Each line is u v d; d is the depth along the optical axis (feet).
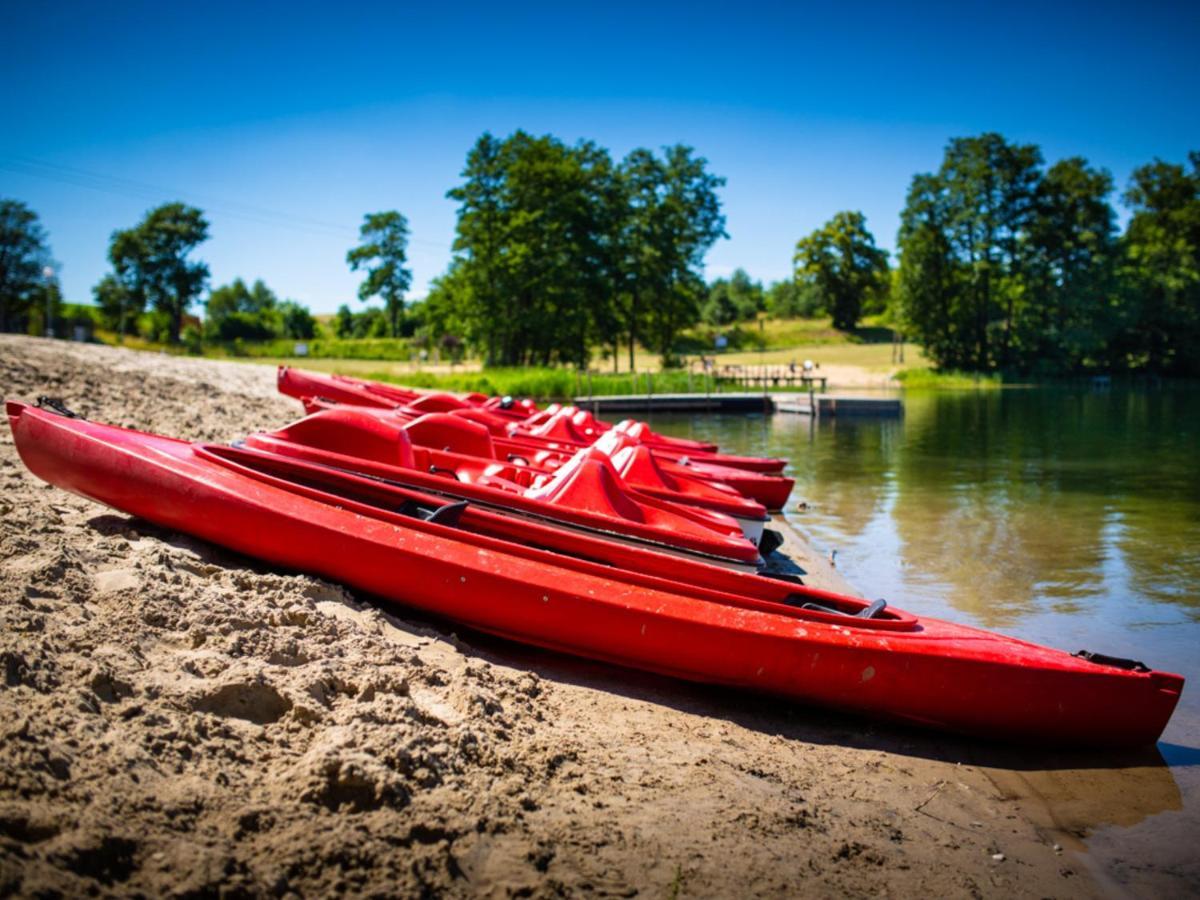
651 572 22.27
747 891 12.53
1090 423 110.83
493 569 19.93
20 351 57.88
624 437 37.52
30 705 12.33
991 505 50.96
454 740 14.61
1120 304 211.61
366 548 20.21
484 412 45.24
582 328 202.49
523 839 12.67
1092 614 29.99
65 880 9.32
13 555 18.30
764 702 20.27
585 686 19.63
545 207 193.36
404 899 10.80
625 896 11.90
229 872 10.31
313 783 12.25
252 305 488.02
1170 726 21.30
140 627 15.81
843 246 343.46
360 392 51.42
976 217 220.43
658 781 15.40
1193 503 51.72
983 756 19.06
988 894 13.60
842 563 36.63
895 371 220.64
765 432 98.99
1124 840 15.90
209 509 20.74
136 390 52.60
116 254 312.09
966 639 20.38
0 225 250.37
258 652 16.11
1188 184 240.32
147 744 12.29
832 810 15.57
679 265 231.09
